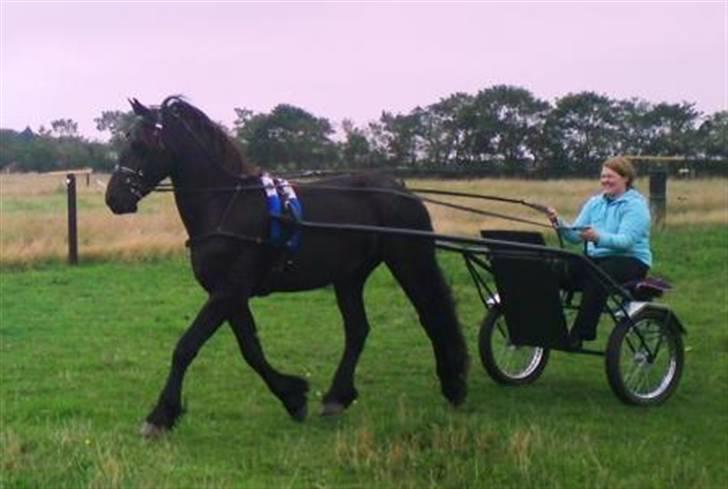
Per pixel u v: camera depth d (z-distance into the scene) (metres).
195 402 8.69
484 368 9.49
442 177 38.28
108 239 18.95
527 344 9.09
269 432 7.81
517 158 47.19
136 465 6.57
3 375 9.63
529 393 9.20
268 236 7.93
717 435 7.78
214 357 10.55
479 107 46.91
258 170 8.23
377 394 9.17
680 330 8.95
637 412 8.50
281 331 12.16
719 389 9.38
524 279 8.65
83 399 8.71
